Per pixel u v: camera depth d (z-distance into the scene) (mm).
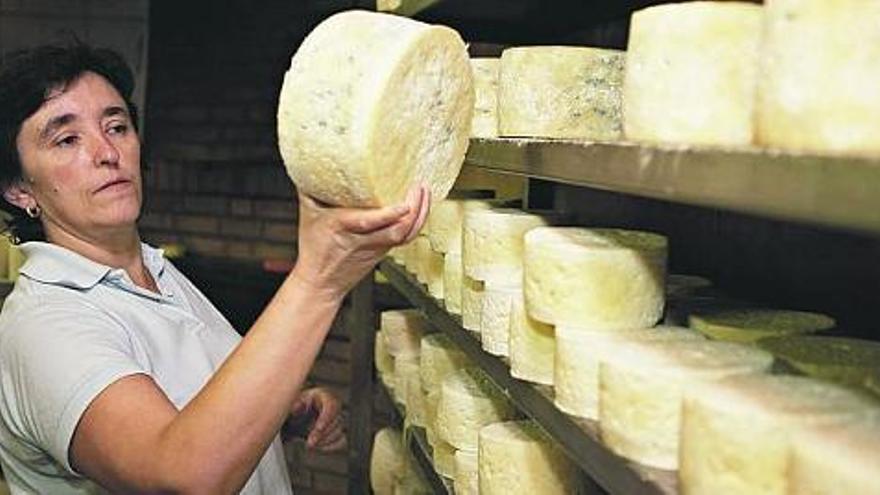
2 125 1661
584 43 2246
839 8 716
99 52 1769
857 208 583
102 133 1682
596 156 958
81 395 1340
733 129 886
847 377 948
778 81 755
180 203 4137
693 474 854
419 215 1115
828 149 696
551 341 1244
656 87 928
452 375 1756
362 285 2799
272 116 3777
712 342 1084
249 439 1201
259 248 3930
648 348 1052
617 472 979
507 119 1435
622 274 1146
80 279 1634
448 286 1740
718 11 887
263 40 3762
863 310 1284
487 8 2062
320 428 2184
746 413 807
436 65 1136
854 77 711
